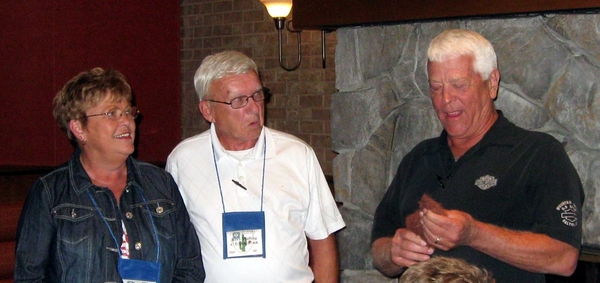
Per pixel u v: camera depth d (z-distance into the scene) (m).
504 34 2.33
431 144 2.12
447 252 1.93
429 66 1.99
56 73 4.79
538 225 1.81
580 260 2.23
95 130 1.84
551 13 2.18
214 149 2.10
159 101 5.46
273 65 4.99
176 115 5.61
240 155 2.08
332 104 2.86
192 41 5.48
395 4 2.43
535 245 1.75
